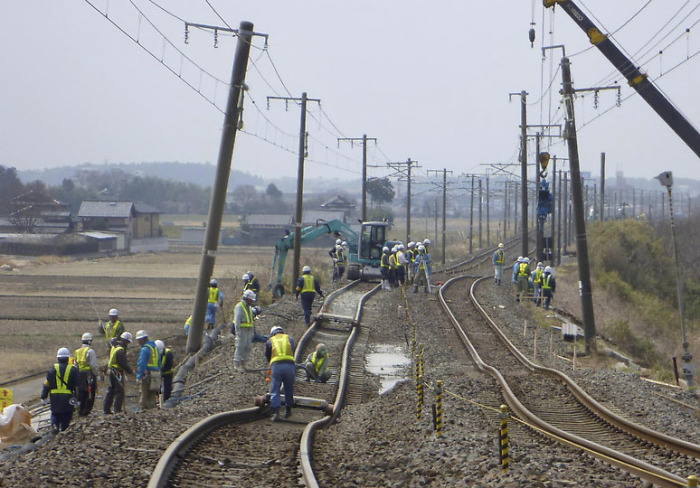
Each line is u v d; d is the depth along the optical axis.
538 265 61.69
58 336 56.66
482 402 26.53
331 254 69.44
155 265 130.62
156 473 14.66
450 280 71.00
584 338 45.03
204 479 15.46
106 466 15.70
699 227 131.75
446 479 15.58
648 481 15.17
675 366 36.34
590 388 29.20
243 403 26.05
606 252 99.25
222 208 37.62
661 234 130.38
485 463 16.36
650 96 31.83
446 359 37.31
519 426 22.70
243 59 36.97
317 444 19.98
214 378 31.41
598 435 22.23
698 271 102.94
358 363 35.66
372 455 18.64
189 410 24.05
